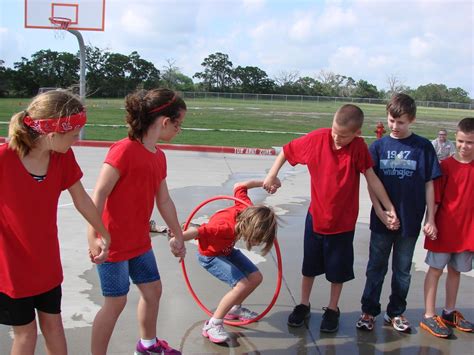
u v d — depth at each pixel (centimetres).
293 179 1009
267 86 7669
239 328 365
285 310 397
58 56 5669
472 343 357
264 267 489
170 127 291
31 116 223
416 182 350
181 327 360
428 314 375
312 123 2803
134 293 408
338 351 338
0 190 227
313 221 358
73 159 251
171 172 1016
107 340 291
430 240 368
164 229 582
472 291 447
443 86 7900
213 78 7594
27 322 239
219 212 362
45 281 240
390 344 351
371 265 366
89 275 446
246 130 2198
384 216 350
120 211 280
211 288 430
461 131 347
